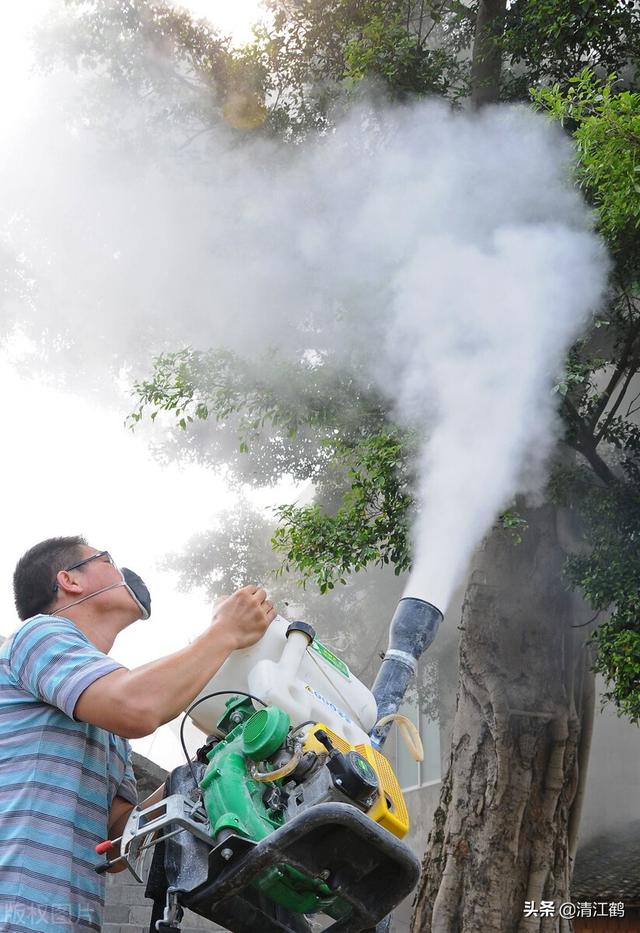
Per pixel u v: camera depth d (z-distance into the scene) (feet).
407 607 7.07
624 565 25.46
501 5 30.07
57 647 5.35
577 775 30.27
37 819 5.18
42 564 6.08
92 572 6.11
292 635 5.87
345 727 5.72
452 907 28.37
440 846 29.66
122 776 6.13
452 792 29.99
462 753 30.30
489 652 30.78
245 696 5.73
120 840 5.34
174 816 4.87
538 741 29.73
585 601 30.01
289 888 4.95
